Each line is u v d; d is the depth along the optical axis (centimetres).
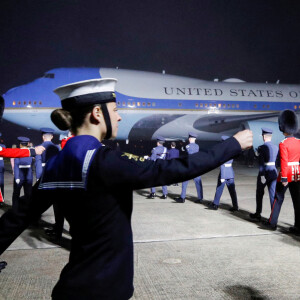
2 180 717
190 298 284
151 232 501
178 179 100
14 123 1625
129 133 1725
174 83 1745
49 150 543
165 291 298
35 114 1577
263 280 323
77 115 116
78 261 104
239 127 1825
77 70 1650
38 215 117
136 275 334
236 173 1455
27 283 315
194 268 354
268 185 581
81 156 107
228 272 343
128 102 1622
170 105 1666
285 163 471
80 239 107
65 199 108
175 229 519
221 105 1734
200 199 749
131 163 102
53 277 329
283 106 1812
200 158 101
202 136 1855
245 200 787
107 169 101
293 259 383
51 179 112
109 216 104
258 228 526
